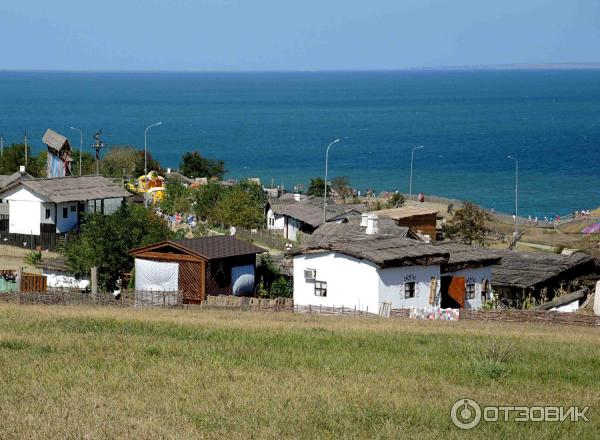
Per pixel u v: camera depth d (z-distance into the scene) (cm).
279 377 2828
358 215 10594
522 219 13138
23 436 2081
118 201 9931
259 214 11488
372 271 5744
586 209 16325
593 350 3569
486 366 2989
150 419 2262
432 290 5984
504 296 6506
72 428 2152
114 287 6606
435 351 3400
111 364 2942
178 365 2958
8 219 9369
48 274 6994
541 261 6712
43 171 14012
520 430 2303
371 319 4819
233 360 3086
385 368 3033
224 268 6316
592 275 6806
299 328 3972
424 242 6519
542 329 4547
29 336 3506
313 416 2364
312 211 11031
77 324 3947
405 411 2430
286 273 6938
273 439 2158
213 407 2411
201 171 17325
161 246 6284
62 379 2700
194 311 5044
